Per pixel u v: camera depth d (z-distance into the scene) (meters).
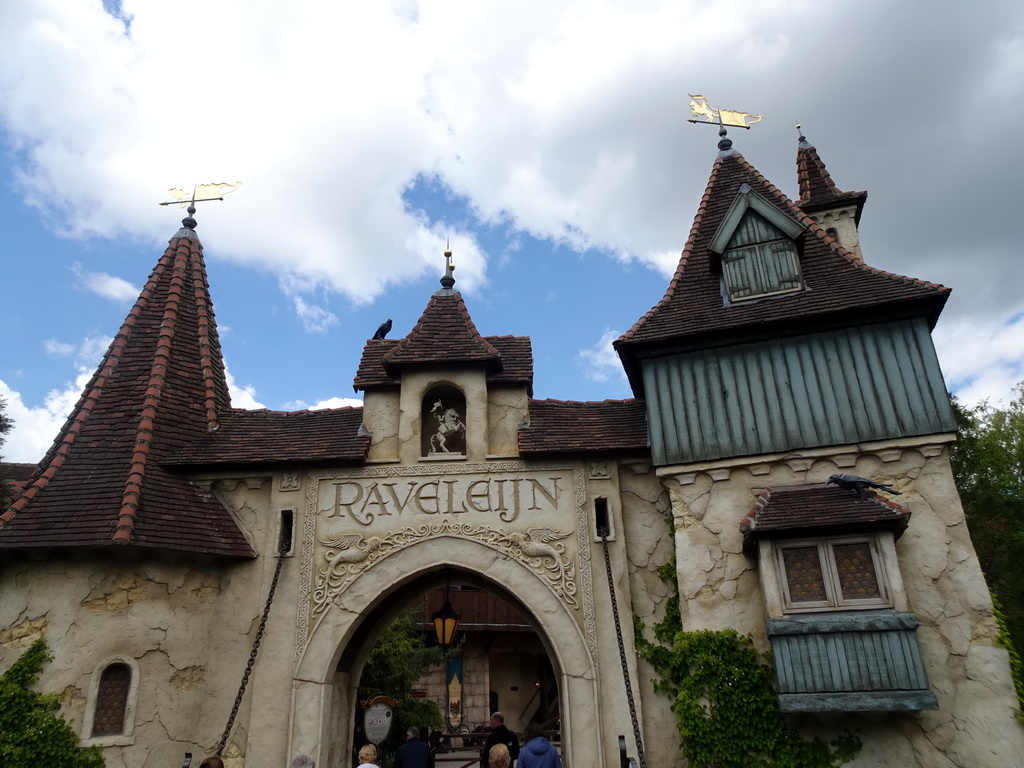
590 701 11.02
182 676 11.19
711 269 13.43
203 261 15.98
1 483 14.16
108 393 13.25
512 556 11.96
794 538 10.16
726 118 15.60
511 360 13.76
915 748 9.40
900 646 9.23
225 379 14.98
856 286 12.02
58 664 10.45
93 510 11.23
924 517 10.37
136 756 10.40
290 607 11.87
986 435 24.70
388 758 18.42
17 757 9.72
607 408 13.37
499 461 12.67
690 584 10.90
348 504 12.50
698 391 11.95
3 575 10.93
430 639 27.06
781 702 9.34
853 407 11.12
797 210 13.95
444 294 14.77
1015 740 9.12
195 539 11.62
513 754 12.52
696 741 9.92
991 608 9.73
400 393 13.30
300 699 11.29
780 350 11.84
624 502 12.35
